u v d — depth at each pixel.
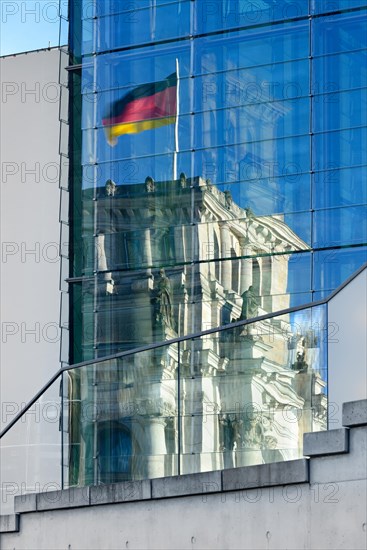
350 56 47.09
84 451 24.64
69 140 52.84
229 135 49.06
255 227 48.19
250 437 22.19
